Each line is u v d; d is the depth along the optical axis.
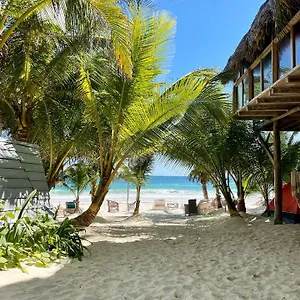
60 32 6.44
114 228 9.09
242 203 12.29
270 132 10.80
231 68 9.12
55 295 3.26
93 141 8.49
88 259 4.98
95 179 14.06
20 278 3.70
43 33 6.24
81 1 4.50
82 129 8.48
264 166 10.62
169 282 3.86
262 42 7.63
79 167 14.32
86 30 5.00
